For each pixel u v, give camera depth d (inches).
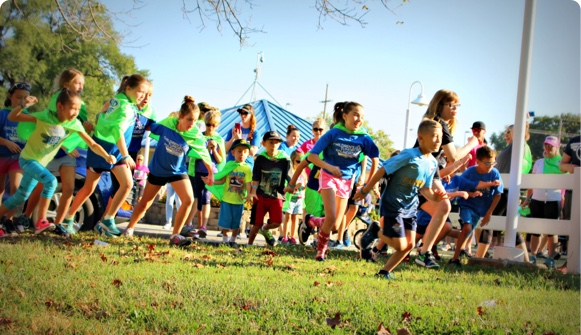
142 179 473.7
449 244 569.0
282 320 158.2
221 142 359.3
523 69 342.0
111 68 1076.5
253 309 168.9
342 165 297.4
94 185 306.5
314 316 165.0
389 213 237.3
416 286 221.6
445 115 280.1
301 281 211.5
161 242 311.0
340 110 337.7
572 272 337.4
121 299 167.2
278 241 425.7
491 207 331.3
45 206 286.0
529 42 342.0
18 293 167.5
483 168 324.2
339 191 296.5
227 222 338.6
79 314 154.1
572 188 343.3
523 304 202.2
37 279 183.6
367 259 307.3
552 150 418.3
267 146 343.6
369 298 187.0
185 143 307.0
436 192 239.6
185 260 248.7
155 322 150.2
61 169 300.0
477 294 212.7
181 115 304.0
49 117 270.2
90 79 1045.2
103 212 339.0
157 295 173.2
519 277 269.1
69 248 252.4
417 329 159.8
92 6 339.0
